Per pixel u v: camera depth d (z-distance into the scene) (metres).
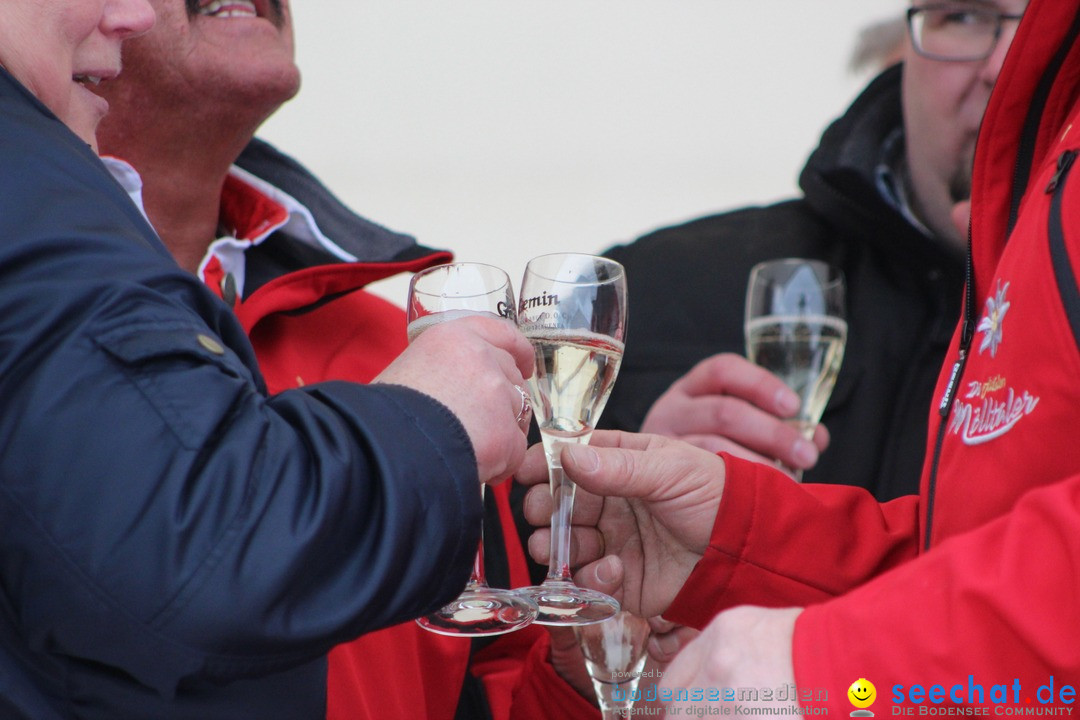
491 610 2.60
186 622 1.85
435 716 3.59
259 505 1.89
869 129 5.69
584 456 2.88
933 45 5.24
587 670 3.20
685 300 5.88
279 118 9.09
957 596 1.83
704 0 9.03
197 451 1.88
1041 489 1.90
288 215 4.28
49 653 1.99
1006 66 2.76
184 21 3.58
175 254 4.14
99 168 2.26
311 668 2.26
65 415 1.87
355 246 4.40
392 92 9.10
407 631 3.51
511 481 4.41
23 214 2.03
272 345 3.97
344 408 2.05
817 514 3.11
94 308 1.94
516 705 3.59
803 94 9.39
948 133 5.29
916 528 3.27
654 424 4.65
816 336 4.25
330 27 8.80
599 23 9.06
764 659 1.96
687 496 3.04
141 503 1.85
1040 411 2.26
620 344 2.70
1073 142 2.43
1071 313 2.22
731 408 4.39
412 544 2.00
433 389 2.20
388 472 1.99
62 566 1.86
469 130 9.36
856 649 1.88
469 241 9.40
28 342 1.89
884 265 5.75
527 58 9.17
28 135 2.15
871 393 5.42
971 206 2.88
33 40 2.29
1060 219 2.30
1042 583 1.77
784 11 9.08
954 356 2.98
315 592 1.93
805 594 3.06
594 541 3.19
